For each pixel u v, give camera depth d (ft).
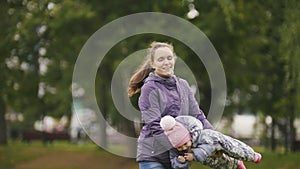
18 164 114.73
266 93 120.67
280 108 110.83
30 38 113.60
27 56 117.70
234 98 125.70
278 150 132.87
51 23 105.50
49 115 166.20
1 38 107.96
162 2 101.14
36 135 183.01
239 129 158.30
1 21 107.86
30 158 118.42
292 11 77.05
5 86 114.11
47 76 127.03
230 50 109.81
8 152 121.80
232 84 114.93
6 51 110.42
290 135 114.52
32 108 140.97
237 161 26.50
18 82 120.16
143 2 102.68
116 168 109.29
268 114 121.39
